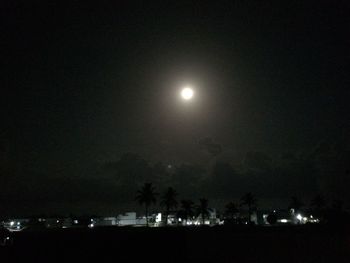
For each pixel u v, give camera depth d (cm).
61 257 3034
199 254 3812
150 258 2973
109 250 3011
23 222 12175
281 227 7212
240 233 6531
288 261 3322
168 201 12438
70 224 12456
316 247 4344
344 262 3225
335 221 7806
